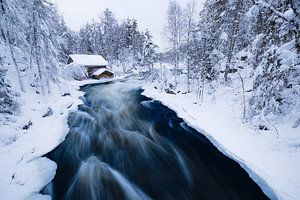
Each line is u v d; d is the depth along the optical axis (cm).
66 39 4769
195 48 2383
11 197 698
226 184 848
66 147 1102
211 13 2128
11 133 1078
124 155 1091
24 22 1764
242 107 1470
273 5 1005
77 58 4241
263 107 1116
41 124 1315
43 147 1043
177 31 2684
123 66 5238
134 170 966
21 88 1742
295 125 1009
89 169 952
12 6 1681
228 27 1953
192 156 1073
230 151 990
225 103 1653
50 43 2017
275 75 1011
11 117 1205
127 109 1914
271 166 834
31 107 1500
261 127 1111
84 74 3494
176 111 1672
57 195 779
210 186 857
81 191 814
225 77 1992
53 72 2108
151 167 991
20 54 1941
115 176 912
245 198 775
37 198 714
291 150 887
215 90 1950
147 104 2050
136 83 3397
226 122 1334
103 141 1241
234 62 2017
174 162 1033
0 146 984
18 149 995
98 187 839
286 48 951
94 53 6206
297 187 711
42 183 796
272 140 992
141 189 841
